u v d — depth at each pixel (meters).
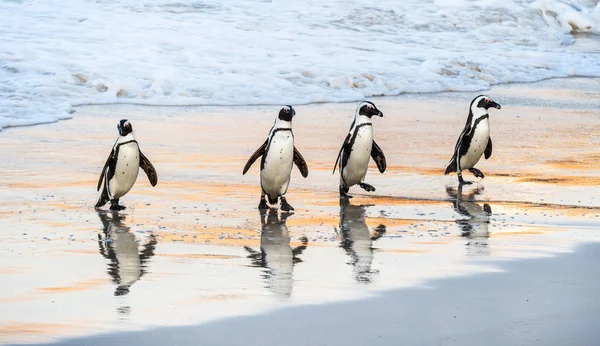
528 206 31.64
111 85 58.41
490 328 17.73
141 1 82.75
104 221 28.77
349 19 83.19
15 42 66.94
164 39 70.56
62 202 31.61
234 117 52.50
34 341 17.11
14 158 39.53
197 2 84.31
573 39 90.69
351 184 33.50
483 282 21.38
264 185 30.78
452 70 69.31
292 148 30.19
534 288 20.80
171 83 60.16
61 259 23.78
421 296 20.16
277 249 25.14
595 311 18.89
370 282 21.44
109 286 21.11
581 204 31.91
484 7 91.94
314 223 28.88
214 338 17.28
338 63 67.56
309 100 58.69
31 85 57.22
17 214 29.50
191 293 20.47
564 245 25.56
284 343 17.00
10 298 20.03
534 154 41.94
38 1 81.19
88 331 17.72
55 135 45.56
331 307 19.31
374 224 28.69
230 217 29.70
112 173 30.19
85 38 69.88
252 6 84.62
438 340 17.03
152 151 41.72
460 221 29.12
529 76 71.06
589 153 42.28
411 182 36.12
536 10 94.94
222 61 65.94
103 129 47.69
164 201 32.09
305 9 85.06
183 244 25.73
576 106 57.69
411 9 88.62
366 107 32.50
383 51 73.62
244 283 21.36
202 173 37.25
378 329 17.75
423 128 49.38
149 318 18.55
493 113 54.16
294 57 68.44
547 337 17.12
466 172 38.19
